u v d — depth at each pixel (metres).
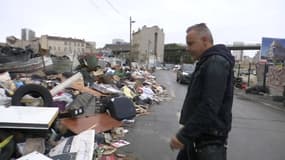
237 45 69.94
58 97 8.45
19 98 6.70
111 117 7.90
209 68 2.72
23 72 14.28
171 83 26.81
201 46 2.94
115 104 8.20
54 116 5.15
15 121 4.59
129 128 8.27
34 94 6.92
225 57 2.79
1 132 4.59
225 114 2.81
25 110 5.29
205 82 2.72
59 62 18.02
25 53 15.34
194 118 2.73
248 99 18.44
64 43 92.56
